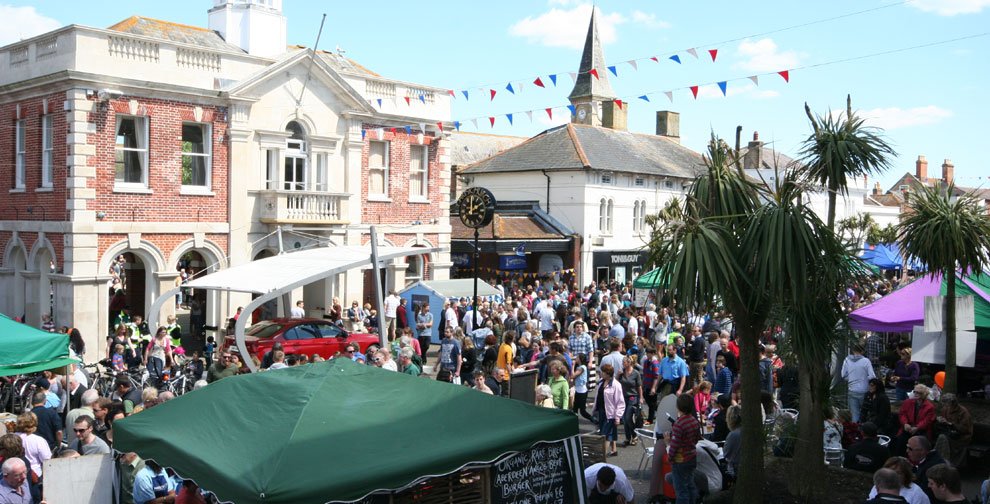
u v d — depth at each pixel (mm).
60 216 22078
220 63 24297
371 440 7051
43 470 8617
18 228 23656
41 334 12227
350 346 16406
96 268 21875
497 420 7805
